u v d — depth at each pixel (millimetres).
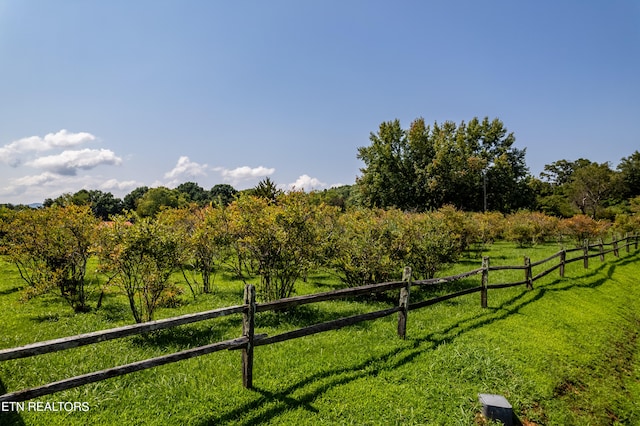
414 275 12141
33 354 3137
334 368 5551
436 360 6004
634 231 30609
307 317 8117
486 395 5090
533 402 5426
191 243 10133
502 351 6566
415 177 48469
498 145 56625
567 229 26609
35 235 9922
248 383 4809
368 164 49938
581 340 8039
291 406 4570
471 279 12633
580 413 5621
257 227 8625
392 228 10602
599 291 12523
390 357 6039
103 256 7434
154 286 7520
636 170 67312
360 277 9969
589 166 57281
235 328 7348
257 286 11820
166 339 6680
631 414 6023
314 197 11227
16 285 12258
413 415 4672
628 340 8977
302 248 8750
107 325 7797
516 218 30375
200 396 4602
